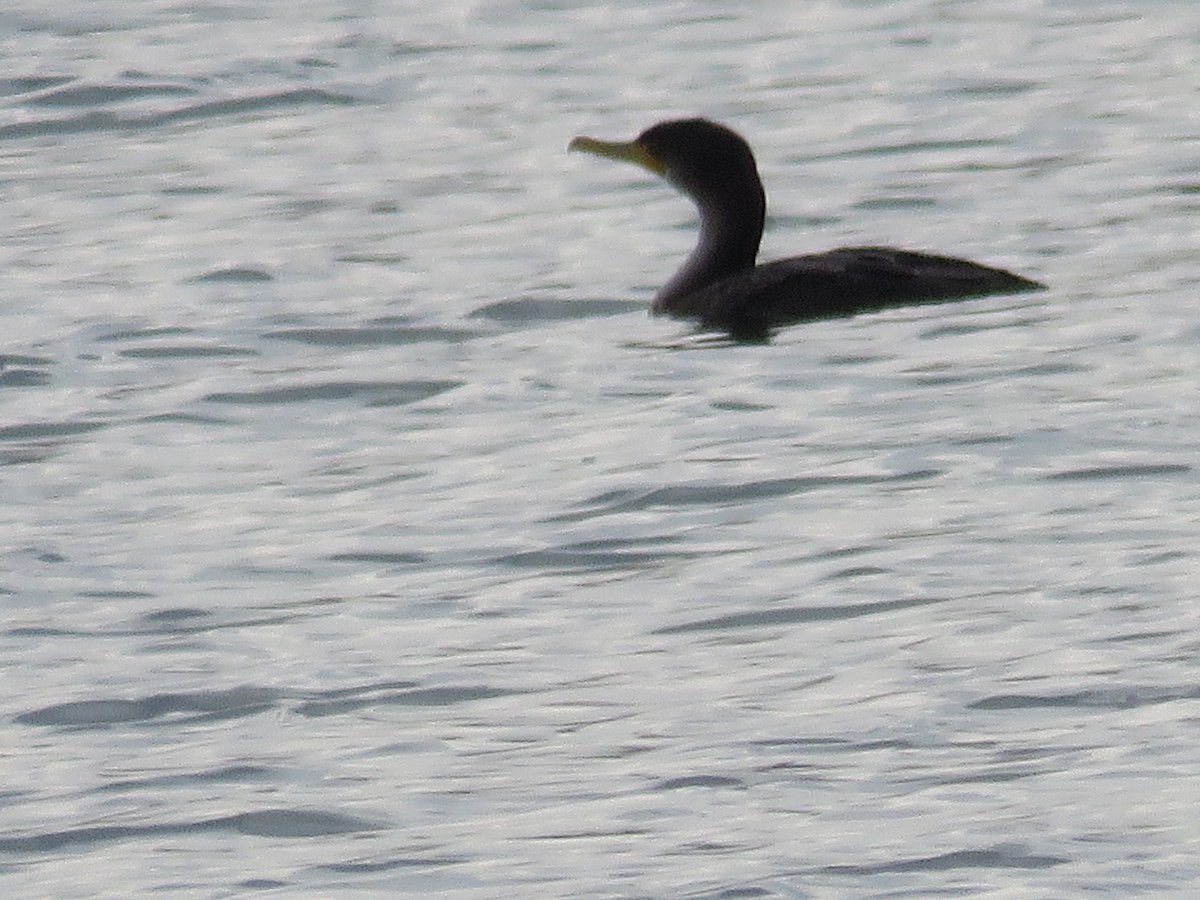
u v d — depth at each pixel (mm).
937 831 10445
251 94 28047
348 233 22594
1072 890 9875
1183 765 10945
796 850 10328
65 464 16406
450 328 19453
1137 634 12453
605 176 24312
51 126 27188
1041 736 11344
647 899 9969
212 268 21484
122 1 32469
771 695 11992
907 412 16484
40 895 10258
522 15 31312
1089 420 16000
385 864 10375
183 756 11602
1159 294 19016
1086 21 29906
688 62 28859
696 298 19469
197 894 10180
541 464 15891
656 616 13148
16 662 12875
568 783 11102
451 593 13641
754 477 15312
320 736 11773
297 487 15695
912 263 19453
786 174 24125
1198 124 24750
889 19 30484
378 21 31109
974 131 25219
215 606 13586
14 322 20016
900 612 12992
